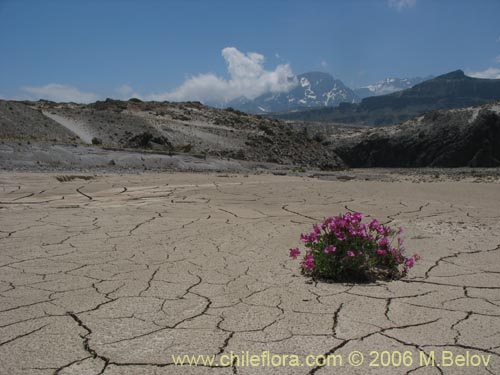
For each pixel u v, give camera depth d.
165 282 4.54
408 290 4.27
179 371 2.78
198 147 36.78
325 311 3.72
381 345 3.11
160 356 2.96
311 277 4.71
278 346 3.10
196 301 3.98
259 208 9.69
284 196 11.66
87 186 13.47
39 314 3.67
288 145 43.06
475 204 10.27
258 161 36.47
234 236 6.83
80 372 2.76
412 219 8.32
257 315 3.64
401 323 3.47
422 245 6.13
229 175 20.16
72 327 3.41
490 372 2.76
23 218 8.23
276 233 7.06
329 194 12.09
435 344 3.12
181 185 14.20
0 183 13.57
